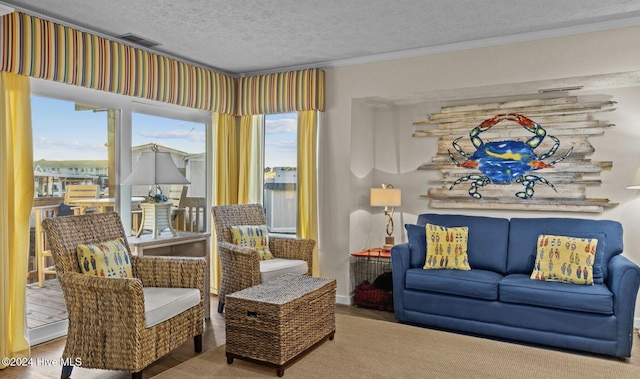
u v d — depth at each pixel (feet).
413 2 10.53
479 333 11.86
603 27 11.76
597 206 13.53
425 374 9.24
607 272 11.50
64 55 11.44
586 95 13.82
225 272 13.79
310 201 15.75
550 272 11.56
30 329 11.22
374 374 9.21
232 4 10.68
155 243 12.16
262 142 17.43
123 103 13.62
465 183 15.53
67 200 12.19
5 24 10.21
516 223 13.41
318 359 9.96
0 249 9.98
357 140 15.93
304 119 15.92
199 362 9.93
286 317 9.20
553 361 10.00
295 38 13.11
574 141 13.89
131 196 13.93
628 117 13.23
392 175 16.90
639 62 11.44
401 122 16.72
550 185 14.21
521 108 14.62
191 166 16.57
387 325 12.50
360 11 11.08
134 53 13.38
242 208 15.29
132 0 10.44
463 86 13.57
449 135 15.80
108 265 9.80
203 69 15.87
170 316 9.50
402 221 16.78
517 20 11.65
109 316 8.77
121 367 8.71
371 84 15.02
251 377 9.13
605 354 10.53
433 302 12.42
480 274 12.33
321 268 15.97
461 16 11.39
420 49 14.07
